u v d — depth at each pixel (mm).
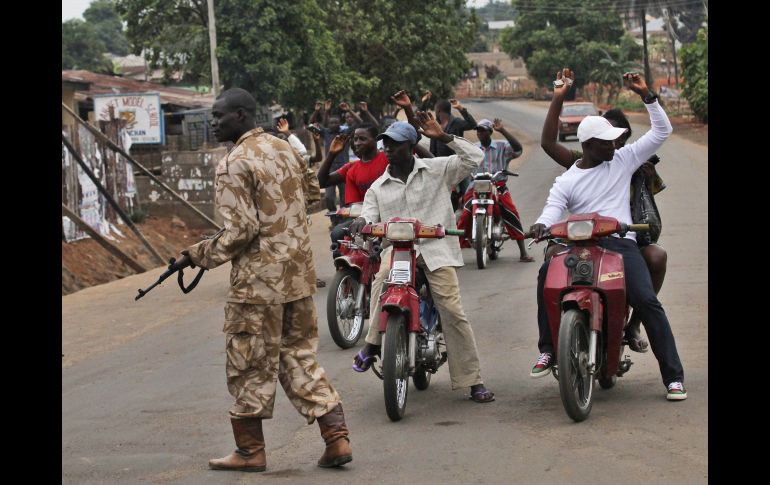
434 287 5945
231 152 4727
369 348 6059
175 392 6754
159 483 4758
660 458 4711
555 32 73500
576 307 5430
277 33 24953
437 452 5023
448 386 6520
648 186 6004
